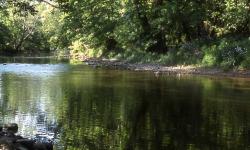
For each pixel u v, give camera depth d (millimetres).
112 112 15562
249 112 15664
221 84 24438
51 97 19141
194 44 39250
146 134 12320
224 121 14102
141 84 24328
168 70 34750
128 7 47719
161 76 29859
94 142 11383
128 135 12102
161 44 44906
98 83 24922
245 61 31891
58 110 15914
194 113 15430
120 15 53750
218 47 35281
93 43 63688
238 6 37625
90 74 31578
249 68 31484
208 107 16641
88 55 65438
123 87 22906
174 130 12805
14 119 14234
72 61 51344
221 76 29875
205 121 14141
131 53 48969
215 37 40906
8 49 84500
